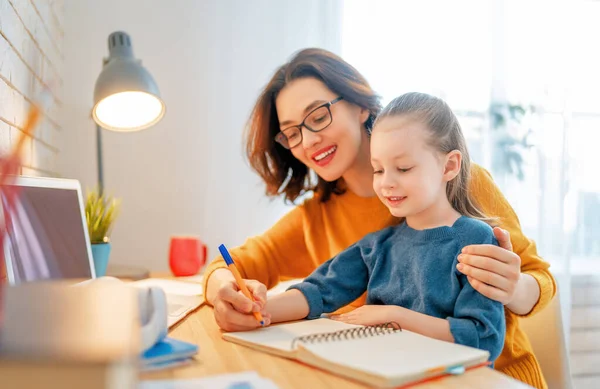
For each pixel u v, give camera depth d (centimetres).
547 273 92
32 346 29
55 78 160
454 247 77
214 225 191
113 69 134
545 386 93
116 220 182
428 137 78
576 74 213
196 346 60
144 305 58
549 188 209
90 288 43
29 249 77
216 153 191
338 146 109
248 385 47
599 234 211
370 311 75
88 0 180
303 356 58
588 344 210
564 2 214
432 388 50
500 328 69
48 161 150
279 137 116
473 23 210
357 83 111
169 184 187
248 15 195
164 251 185
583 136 214
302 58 112
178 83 189
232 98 193
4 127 94
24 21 111
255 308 73
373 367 52
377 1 204
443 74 207
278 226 124
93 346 29
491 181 102
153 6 187
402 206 79
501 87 210
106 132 181
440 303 75
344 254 91
